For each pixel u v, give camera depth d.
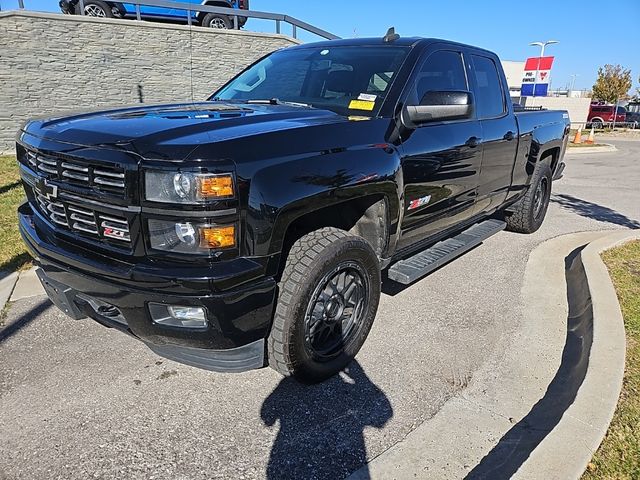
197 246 2.16
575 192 9.48
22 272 4.23
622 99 45.56
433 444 2.41
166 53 12.15
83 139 2.35
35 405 2.62
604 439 2.29
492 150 4.30
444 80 3.79
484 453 2.35
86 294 2.48
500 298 4.18
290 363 2.63
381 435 2.47
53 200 2.52
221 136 2.28
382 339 3.43
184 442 2.39
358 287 2.99
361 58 3.67
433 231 3.86
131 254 2.25
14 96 10.69
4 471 2.18
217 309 2.21
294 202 2.37
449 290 4.32
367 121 2.97
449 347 3.35
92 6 11.70
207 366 2.52
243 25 13.68
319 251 2.60
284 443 2.41
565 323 3.73
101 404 2.64
